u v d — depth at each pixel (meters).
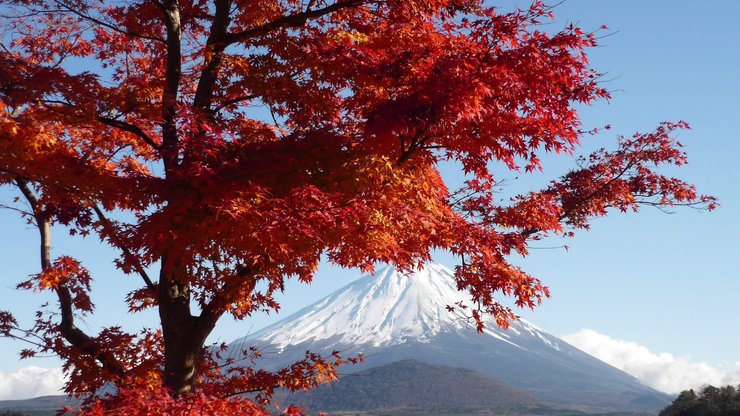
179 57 11.35
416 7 10.83
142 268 11.28
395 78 9.10
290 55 10.70
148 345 11.38
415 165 10.15
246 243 8.45
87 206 11.10
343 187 9.12
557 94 9.41
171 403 7.70
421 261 9.97
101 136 11.70
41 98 9.88
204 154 9.44
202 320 10.62
